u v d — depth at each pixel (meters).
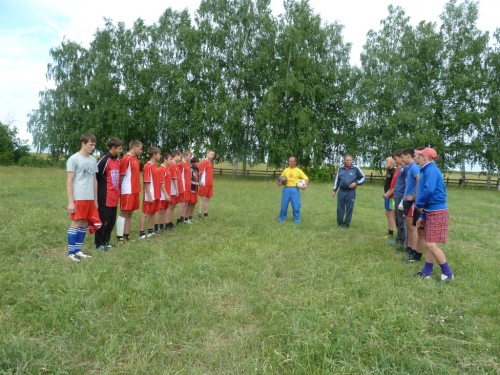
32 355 2.48
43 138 31.94
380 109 27.33
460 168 27.95
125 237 6.30
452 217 10.55
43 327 2.94
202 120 25.97
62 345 2.68
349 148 28.20
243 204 11.67
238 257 5.12
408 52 27.66
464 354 2.76
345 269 4.77
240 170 37.25
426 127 25.41
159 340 2.77
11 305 3.36
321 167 26.72
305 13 26.50
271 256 5.35
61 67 31.77
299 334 2.87
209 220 8.54
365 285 4.09
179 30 27.66
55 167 31.52
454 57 26.56
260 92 27.38
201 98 26.73
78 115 29.58
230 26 27.36
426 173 4.49
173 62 29.48
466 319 3.33
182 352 2.68
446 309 3.51
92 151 5.20
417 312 3.39
